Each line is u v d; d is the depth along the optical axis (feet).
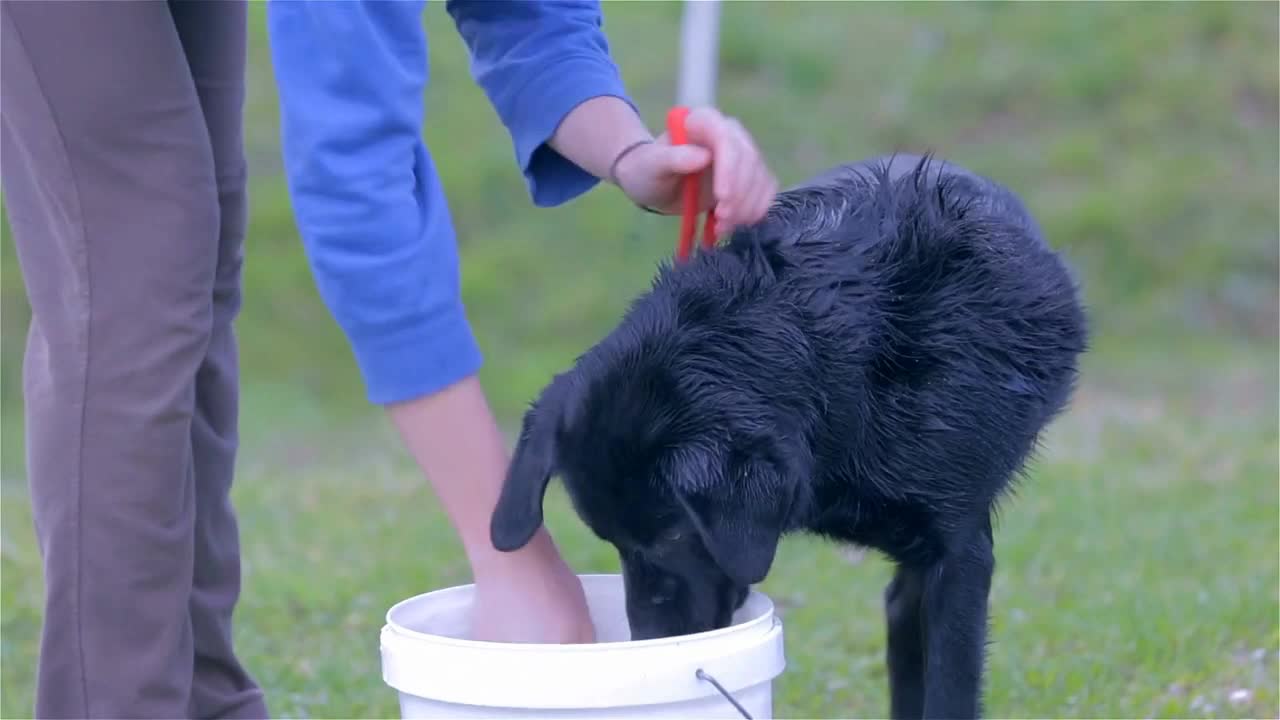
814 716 12.88
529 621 9.00
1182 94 43.06
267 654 14.61
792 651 14.51
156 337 8.59
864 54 44.83
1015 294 10.24
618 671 7.95
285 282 36.86
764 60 43.86
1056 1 47.14
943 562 10.05
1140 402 28.86
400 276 8.64
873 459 9.66
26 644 15.12
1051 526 18.78
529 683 7.97
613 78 10.16
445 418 8.95
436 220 8.92
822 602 16.29
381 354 8.79
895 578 11.32
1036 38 45.52
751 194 9.30
